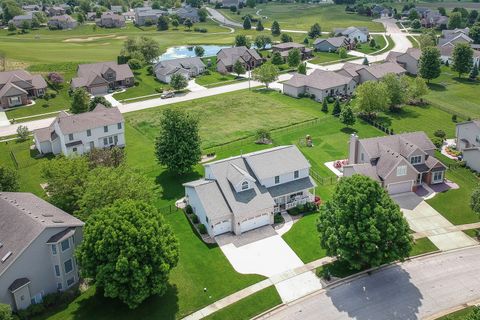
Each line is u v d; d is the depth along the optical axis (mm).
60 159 68938
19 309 49406
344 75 135500
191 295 52312
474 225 64812
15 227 52156
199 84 147375
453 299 50594
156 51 172250
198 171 83312
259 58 168625
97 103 115250
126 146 97250
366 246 50344
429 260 57312
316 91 126750
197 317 49125
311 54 181875
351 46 193375
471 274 54500
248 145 95625
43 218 53062
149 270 46969
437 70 137500
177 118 78500
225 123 110000
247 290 52938
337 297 51406
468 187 75062
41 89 132625
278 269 56344
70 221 54312
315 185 69938
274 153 70000
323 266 56531
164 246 49219
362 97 107312
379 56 179750
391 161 72562
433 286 52656
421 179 76125
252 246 60875
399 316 48406
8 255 49312
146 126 109125
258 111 118250
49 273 51969
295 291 52594
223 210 62938
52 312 50156
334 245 52562
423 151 75375
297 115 114188
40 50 182375
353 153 79188
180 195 74938
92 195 58594
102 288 53375
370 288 52594
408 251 52281
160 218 52406
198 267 57000
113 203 54438
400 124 105375
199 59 160500
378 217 51094
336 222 52719
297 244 61031
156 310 50031
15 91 125688
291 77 139000
